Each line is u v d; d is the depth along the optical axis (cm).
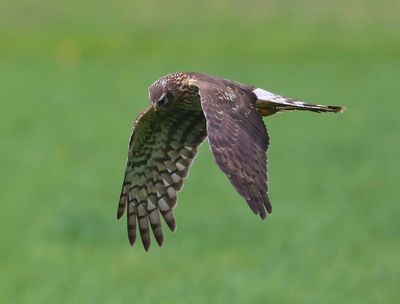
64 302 1256
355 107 2798
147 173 800
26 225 1670
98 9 3931
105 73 3266
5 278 1373
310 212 1734
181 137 788
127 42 3650
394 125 2569
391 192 1898
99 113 2720
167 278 1358
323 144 2323
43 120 2620
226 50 3594
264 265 1423
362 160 2184
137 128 773
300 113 2708
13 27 3772
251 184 569
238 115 605
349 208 1770
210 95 612
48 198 1855
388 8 3969
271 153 2256
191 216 1692
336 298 1261
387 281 1330
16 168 2114
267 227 1639
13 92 2984
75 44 3622
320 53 3575
